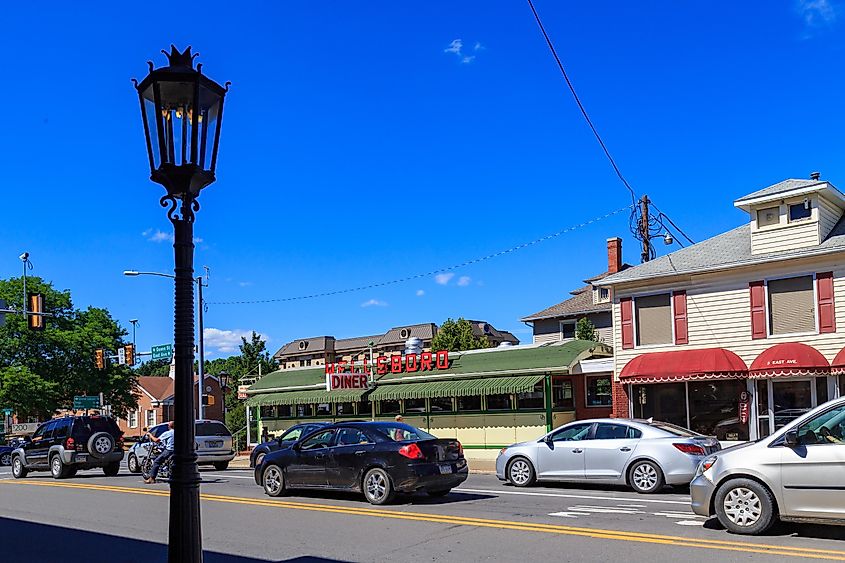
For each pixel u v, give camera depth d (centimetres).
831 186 2305
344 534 1134
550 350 2836
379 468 1450
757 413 2339
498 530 1118
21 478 2514
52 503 1698
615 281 2631
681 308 2519
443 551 984
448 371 3000
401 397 3038
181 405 638
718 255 2534
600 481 1673
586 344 2898
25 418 5956
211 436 2577
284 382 3619
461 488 1773
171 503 629
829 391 2227
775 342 2328
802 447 995
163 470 2120
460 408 2966
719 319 2442
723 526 1086
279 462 1619
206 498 1639
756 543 961
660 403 2531
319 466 1545
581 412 2859
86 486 2069
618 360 2627
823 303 2250
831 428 996
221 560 978
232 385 6266
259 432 3678
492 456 2844
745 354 2380
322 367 3588
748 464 1027
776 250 2370
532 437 2745
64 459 2386
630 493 1619
